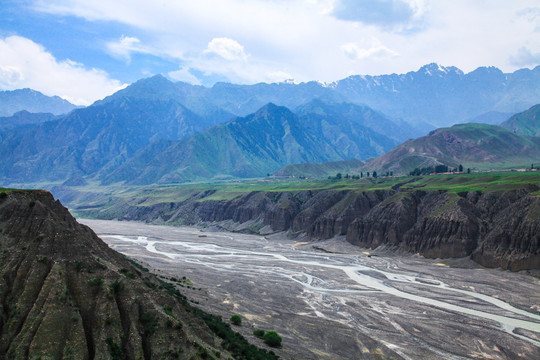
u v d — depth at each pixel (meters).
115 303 58.81
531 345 79.56
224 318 85.25
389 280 130.38
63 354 52.38
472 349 78.12
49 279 58.69
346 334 83.75
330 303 105.38
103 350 53.69
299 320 91.25
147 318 59.00
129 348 54.97
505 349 77.94
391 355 74.62
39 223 67.19
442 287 121.31
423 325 90.06
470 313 98.06
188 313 68.75
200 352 56.59
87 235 80.31
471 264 147.88
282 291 116.00
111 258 77.44
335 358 72.50
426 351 77.00
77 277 60.88
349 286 123.00
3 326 54.81
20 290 58.69
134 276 73.00
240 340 71.69
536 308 100.56
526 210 144.88
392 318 94.38
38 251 62.84
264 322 88.19
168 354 55.31
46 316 54.69
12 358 50.97
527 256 132.62
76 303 57.97
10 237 65.38
